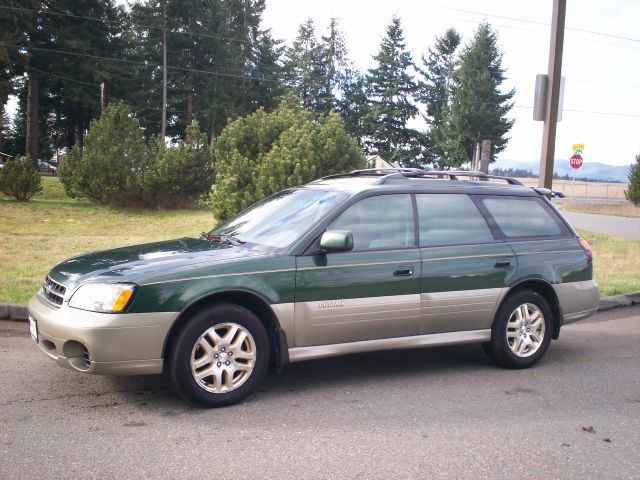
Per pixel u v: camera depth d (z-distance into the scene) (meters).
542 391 5.29
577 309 6.33
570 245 6.37
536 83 10.61
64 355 4.44
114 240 13.72
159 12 47.69
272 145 14.11
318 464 3.72
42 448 3.85
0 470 3.52
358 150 14.18
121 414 4.48
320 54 66.69
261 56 55.69
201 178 22.92
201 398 4.59
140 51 48.19
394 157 59.53
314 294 4.98
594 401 5.05
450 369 5.93
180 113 53.09
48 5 41.00
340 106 63.19
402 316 5.34
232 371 4.72
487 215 6.00
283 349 4.90
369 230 5.34
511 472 3.68
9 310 7.14
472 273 5.66
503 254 5.87
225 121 49.81
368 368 5.89
